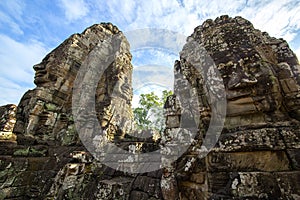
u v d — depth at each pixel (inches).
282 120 100.5
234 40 134.1
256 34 143.6
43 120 292.4
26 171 227.5
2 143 233.3
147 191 161.9
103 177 198.8
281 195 80.4
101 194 168.2
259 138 94.0
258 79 109.4
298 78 120.6
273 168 87.0
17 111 305.7
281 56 134.8
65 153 247.4
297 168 82.9
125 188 173.0
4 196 201.3
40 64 339.9
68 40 373.1
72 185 185.6
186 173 128.0
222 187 94.0
